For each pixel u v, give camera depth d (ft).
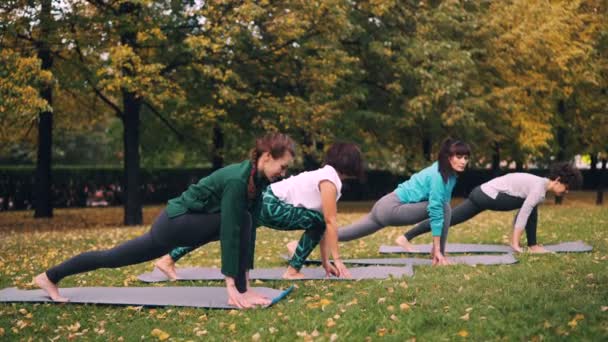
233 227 15.07
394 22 62.95
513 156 73.87
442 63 57.72
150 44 49.73
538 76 65.72
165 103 54.39
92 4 50.75
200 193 15.29
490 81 66.59
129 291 17.52
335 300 15.94
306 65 54.49
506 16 65.00
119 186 82.48
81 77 49.93
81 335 14.03
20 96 39.93
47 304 16.42
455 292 15.46
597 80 68.03
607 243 26.37
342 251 25.81
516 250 24.16
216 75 47.67
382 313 14.11
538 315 13.35
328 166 18.11
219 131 59.72
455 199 87.97
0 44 45.65
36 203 63.36
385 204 22.86
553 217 39.22
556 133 73.61
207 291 17.31
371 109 65.16
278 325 13.89
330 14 51.62
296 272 19.38
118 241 32.14
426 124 66.59
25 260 24.75
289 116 53.47
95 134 120.26
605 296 14.61
